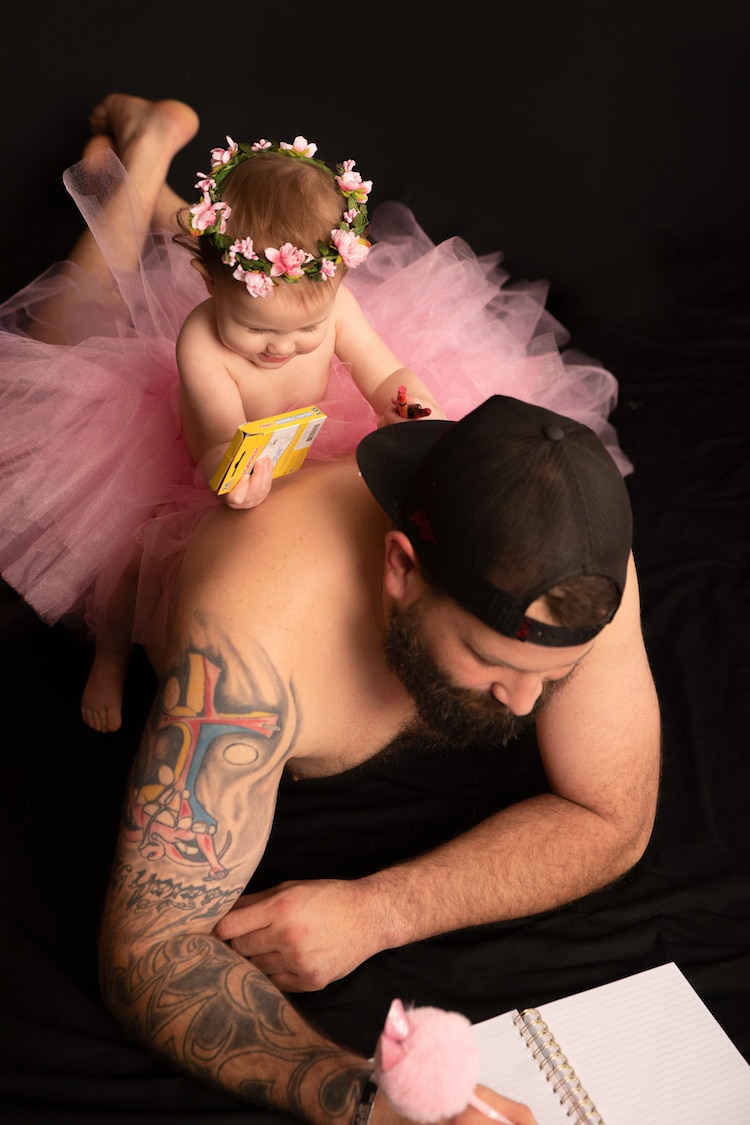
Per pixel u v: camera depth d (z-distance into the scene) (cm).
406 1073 112
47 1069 148
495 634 121
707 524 271
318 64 368
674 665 230
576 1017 153
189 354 180
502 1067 144
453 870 160
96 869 181
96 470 202
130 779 144
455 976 163
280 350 174
